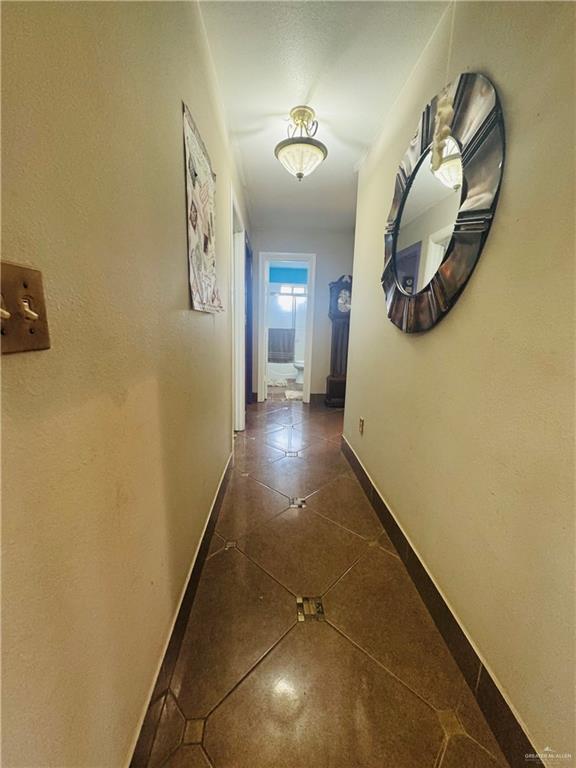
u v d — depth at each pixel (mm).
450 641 1031
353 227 3838
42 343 420
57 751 461
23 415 392
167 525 911
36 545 418
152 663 799
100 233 550
